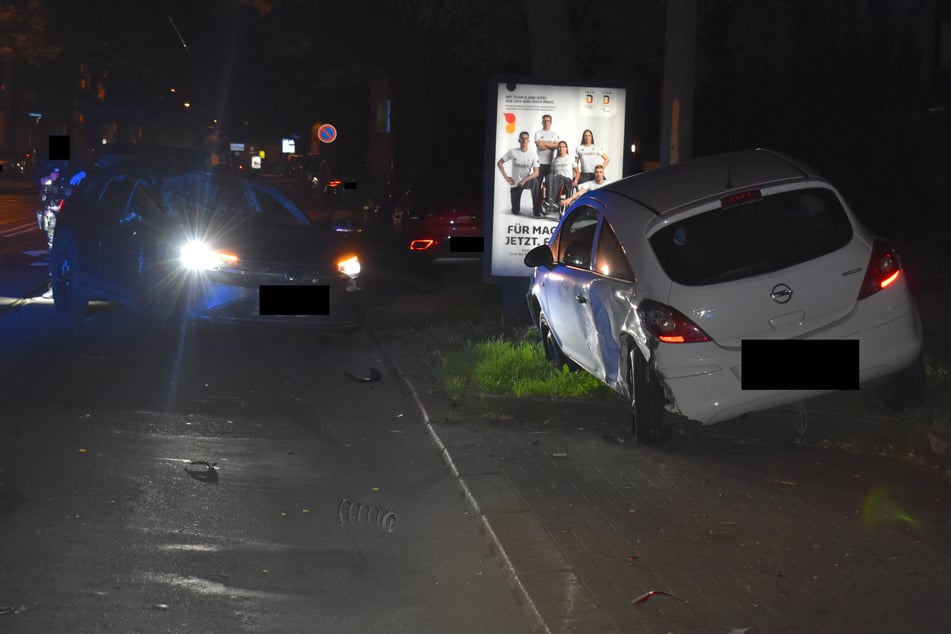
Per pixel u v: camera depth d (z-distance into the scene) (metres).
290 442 9.39
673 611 5.69
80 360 12.41
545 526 7.08
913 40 22.38
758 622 5.56
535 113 13.99
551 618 5.57
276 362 12.85
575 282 10.05
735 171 9.46
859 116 20.27
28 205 46.00
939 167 19.16
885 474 8.38
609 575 6.21
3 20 57.59
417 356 12.91
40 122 80.25
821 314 8.59
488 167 14.05
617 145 14.06
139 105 59.28
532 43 15.76
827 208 8.92
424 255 20.45
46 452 8.63
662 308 8.59
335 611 5.90
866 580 6.16
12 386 10.95
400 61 37.47
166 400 10.67
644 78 22.62
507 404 10.16
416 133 37.53
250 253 13.55
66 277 15.45
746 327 8.53
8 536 6.77
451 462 8.64
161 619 5.70
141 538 6.87
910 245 19.33
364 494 8.02
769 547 6.72
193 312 13.42
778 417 9.37
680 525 7.14
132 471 8.27
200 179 14.93
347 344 14.13
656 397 8.86
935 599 5.88
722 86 21.22
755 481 8.18
